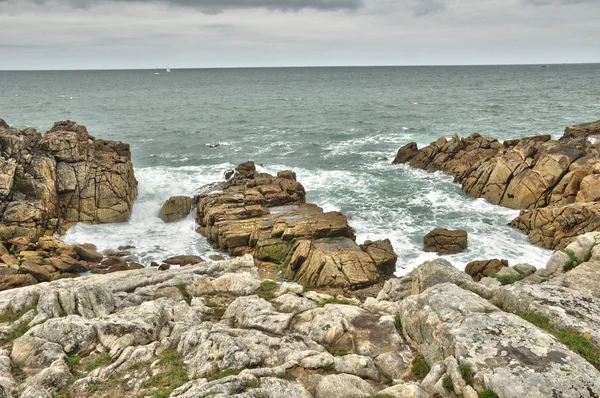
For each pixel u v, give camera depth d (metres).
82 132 36.22
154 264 25.06
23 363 10.37
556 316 10.09
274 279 23.66
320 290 21.42
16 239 25.62
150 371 9.86
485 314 9.72
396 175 40.94
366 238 28.06
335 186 38.19
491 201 33.88
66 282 16.59
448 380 8.33
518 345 8.60
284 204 31.80
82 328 11.54
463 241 25.92
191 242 28.56
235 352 9.74
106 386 9.38
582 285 13.11
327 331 11.38
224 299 15.48
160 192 35.97
